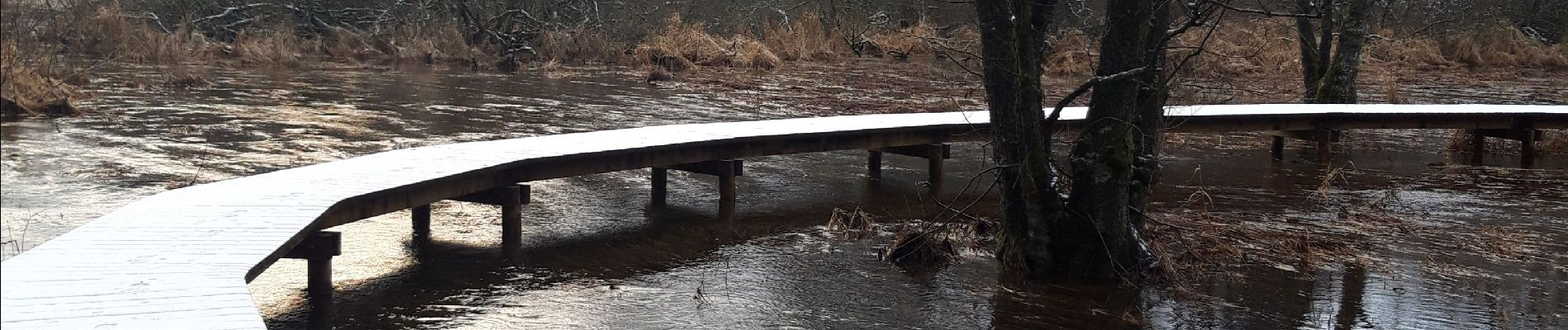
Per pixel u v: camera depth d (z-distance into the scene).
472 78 26.06
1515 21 39.59
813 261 9.03
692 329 7.16
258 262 6.59
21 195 10.55
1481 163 15.41
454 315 7.37
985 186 12.84
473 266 8.65
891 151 13.10
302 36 32.69
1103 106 8.19
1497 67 35.41
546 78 26.62
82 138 14.24
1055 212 8.38
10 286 5.99
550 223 10.26
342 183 8.79
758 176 13.04
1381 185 13.25
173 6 32.53
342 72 26.88
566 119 18.25
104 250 6.80
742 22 36.31
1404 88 27.53
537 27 33.09
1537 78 31.38
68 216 9.73
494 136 15.89
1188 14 7.89
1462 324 7.46
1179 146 16.39
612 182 12.30
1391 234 10.26
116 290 5.98
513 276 8.39
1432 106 16.36
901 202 11.69
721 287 8.19
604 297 7.87
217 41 30.48
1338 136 15.33
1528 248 9.78
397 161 9.83
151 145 13.91
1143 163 8.51
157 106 18.06
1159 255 8.48
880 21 36.97
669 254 9.19
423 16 33.34
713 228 10.24
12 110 15.67
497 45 32.00
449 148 10.59
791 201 11.60
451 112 18.72
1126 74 7.80
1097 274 8.32
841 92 24.27
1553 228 10.74
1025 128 8.21
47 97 16.62
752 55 31.61
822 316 7.51
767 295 8.00
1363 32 20.20
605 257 9.05
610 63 31.97
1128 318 7.49
